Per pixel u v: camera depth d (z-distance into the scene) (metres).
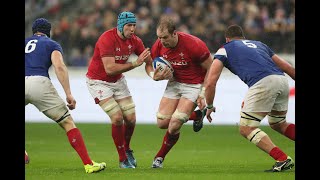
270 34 88.88
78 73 77.44
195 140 57.19
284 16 92.06
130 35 36.88
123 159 37.66
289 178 31.09
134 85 72.88
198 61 36.94
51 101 33.62
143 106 72.81
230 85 71.81
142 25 89.38
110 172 34.34
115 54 37.44
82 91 72.94
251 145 53.28
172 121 36.78
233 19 92.06
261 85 33.56
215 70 34.19
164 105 38.03
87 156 33.88
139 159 43.25
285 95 34.75
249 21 91.56
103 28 92.06
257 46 34.69
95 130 64.50
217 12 92.88
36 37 34.56
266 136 33.84
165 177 31.84
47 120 74.31
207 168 37.06
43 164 39.25
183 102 37.09
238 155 45.72
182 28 91.50
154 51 37.81
